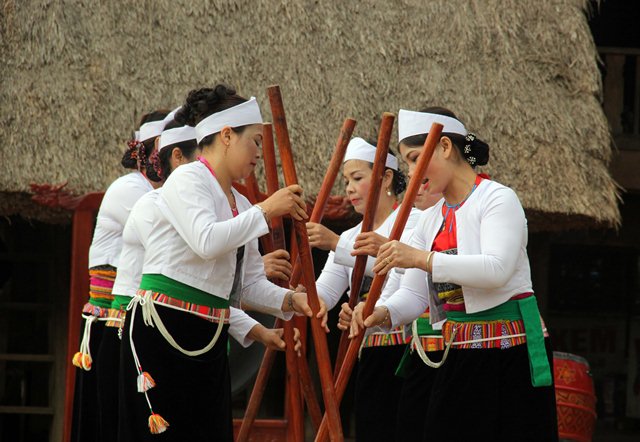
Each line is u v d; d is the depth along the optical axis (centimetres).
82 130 1020
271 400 1238
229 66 1077
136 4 1106
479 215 548
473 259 531
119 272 656
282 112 585
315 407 632
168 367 530
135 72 1066
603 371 1808
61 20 1076
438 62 1101
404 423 613
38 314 1303
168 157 689
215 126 544
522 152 1059
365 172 715
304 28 1106
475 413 546
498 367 547
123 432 539
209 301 539
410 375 620
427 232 582
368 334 695
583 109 1099
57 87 1041
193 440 536
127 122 1033
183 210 521
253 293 603
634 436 1653
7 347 1289
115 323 655
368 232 622
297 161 1017
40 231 1282
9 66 1054
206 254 516
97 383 670
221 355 549
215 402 544
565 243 1616
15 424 1291
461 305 558
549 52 1126
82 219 983
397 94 1074
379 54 1097
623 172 1327
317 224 668
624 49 1329
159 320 530
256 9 1116
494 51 1115
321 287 719
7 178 988
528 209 1040
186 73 1070
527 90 1096
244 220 527
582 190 1052
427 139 556
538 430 542
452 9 1137
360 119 1053
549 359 553
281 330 620
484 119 1069
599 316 1817
